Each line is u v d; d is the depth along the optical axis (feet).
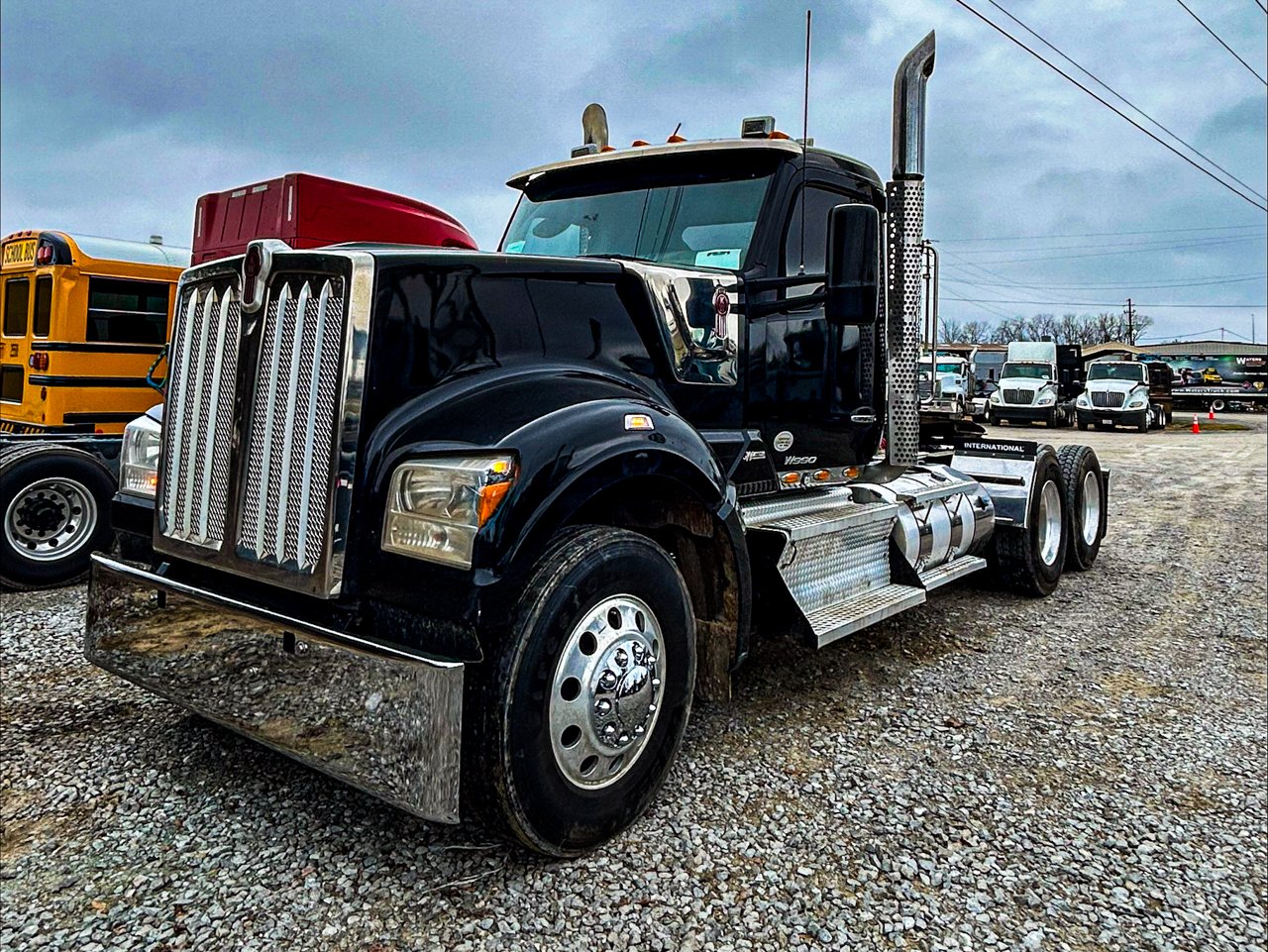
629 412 8.88
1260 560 24.57
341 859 8.36
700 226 12.68
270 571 8.24
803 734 11.64
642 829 9.11
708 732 11.60
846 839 9.07
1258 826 9.73
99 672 13.12
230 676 8.47
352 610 8.01
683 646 9.34
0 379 24.12
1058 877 8.62
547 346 9.55
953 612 18.33
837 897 8.10
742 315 12.05
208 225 21.24
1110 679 14.34
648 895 8.00
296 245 19.13
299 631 7.91
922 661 14.92
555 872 8.29
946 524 16.33
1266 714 12.99
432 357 8.41
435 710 7.18
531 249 14.12
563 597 7.93
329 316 7.88
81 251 21.90
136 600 9.54
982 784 10.44
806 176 12.96
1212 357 148.77
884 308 14.78
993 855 8.93
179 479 9.40
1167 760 11.33
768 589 11.37
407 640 7.75
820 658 14.83
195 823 8.92
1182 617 18.37
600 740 8.38
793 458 13.20
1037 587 19.62
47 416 21.76
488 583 7.41
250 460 8.51
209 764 10.16
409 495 7.78
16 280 23.45
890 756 11.09
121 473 10.84
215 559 8.84
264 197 19.80
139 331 23.16
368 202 20.24
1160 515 33.12
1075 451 22.44
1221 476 47.11
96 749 10.52
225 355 8.87
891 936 7.59
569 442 8.10
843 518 12.73
